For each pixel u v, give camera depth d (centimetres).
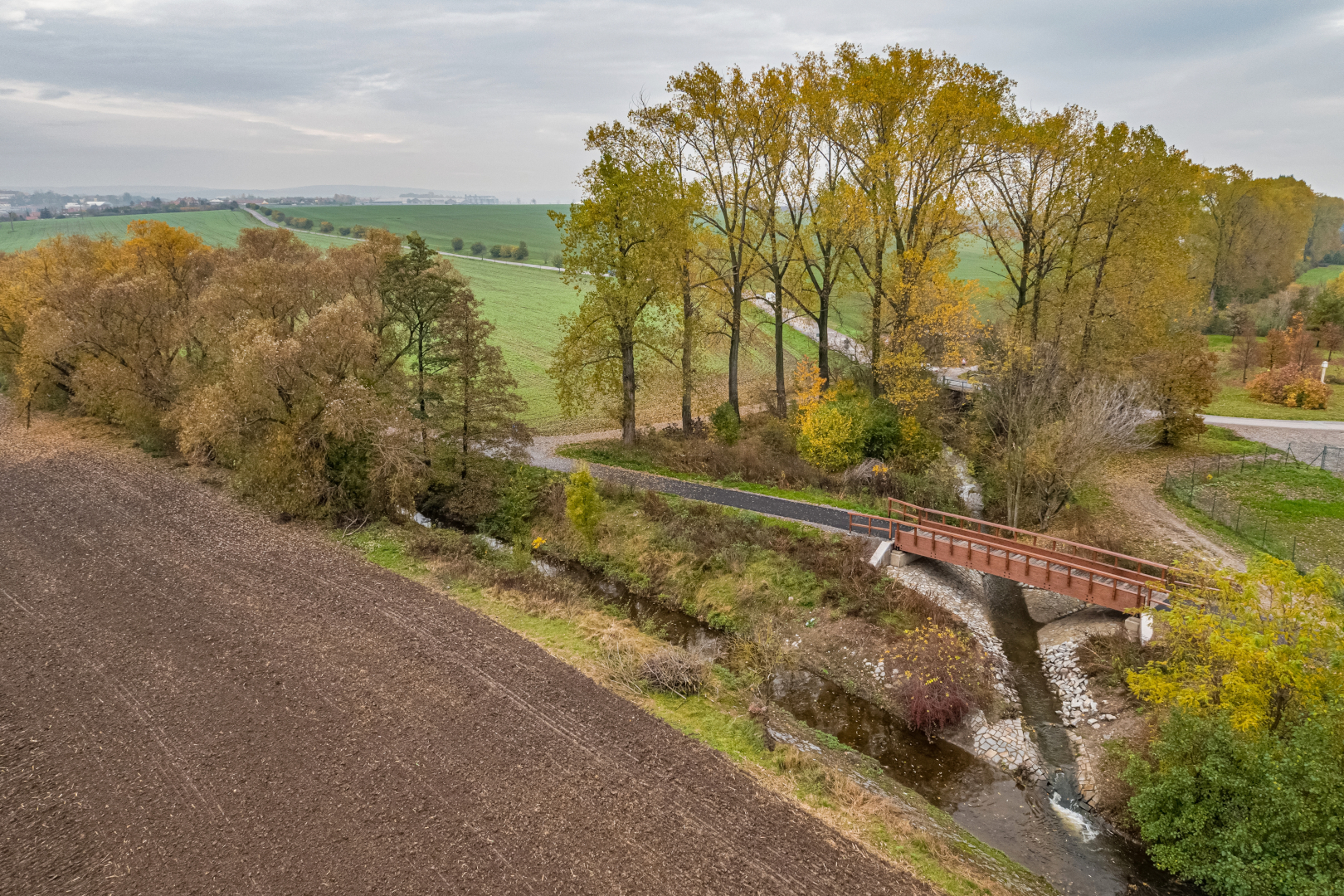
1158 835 1435
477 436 3312
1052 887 1456
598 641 2289
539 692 1994
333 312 2994
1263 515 2867
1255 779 1327
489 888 1377
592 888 1380
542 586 2677
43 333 3856
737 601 2592
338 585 2578
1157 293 3444
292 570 2684
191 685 1992
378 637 2244
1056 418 2883
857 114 3369
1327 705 1334
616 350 3859
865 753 1895
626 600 2736
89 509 3203
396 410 3158
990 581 2802
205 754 1730
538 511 3312
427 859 1441
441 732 1819
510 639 2264
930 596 2461
